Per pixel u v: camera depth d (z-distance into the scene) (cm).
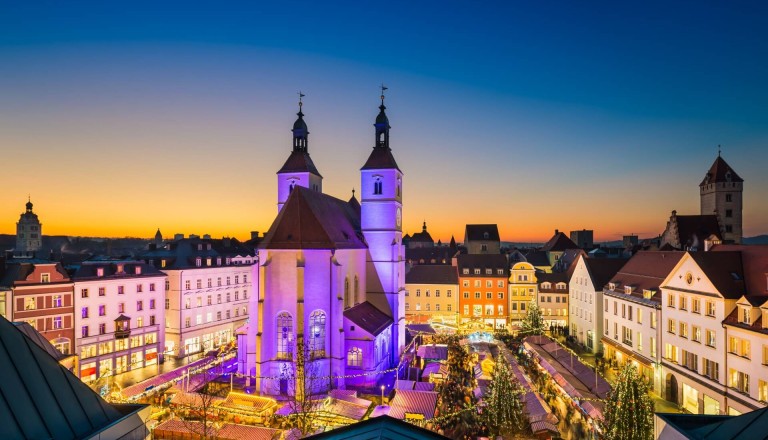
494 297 11131
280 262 6044
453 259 12156
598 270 8206
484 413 4516
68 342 6888
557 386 5838
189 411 4956
